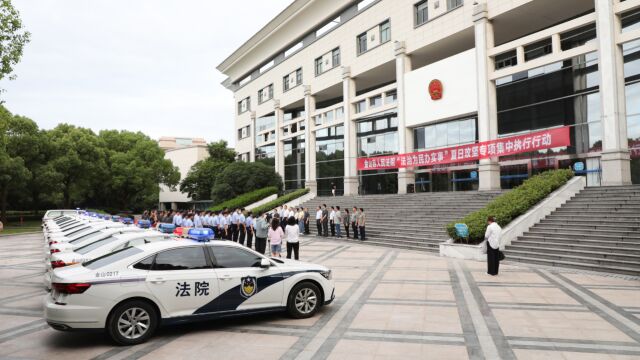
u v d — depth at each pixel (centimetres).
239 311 690
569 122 2103
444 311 776
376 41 3055
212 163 5331
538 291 932
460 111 2403
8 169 3741
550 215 1559
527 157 2278
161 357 562
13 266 1430
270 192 3856
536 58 2138
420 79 2667
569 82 2108
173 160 7606
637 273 1078
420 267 1284
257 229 1470
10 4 1344
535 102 2259
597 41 1786
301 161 4188
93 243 903
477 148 2284
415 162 2672
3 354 579
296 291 741
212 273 676
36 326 713
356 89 3681
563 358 538
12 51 1372
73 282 585
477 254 1405
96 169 4588
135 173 5081
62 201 5125
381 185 3225
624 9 1712
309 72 3853
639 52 1825
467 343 601
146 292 623
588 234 1333
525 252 1359
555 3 2088
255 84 4962
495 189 2219
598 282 1020
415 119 2706
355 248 1833
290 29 4031
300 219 2534
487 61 2252
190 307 654
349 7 3378
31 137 3969
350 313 770
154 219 2164
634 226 1270
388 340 618
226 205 3622
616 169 1711
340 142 3600
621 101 1731
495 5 2227
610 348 573
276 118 4397
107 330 604
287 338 634
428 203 2277
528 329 661
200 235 721
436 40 2564
